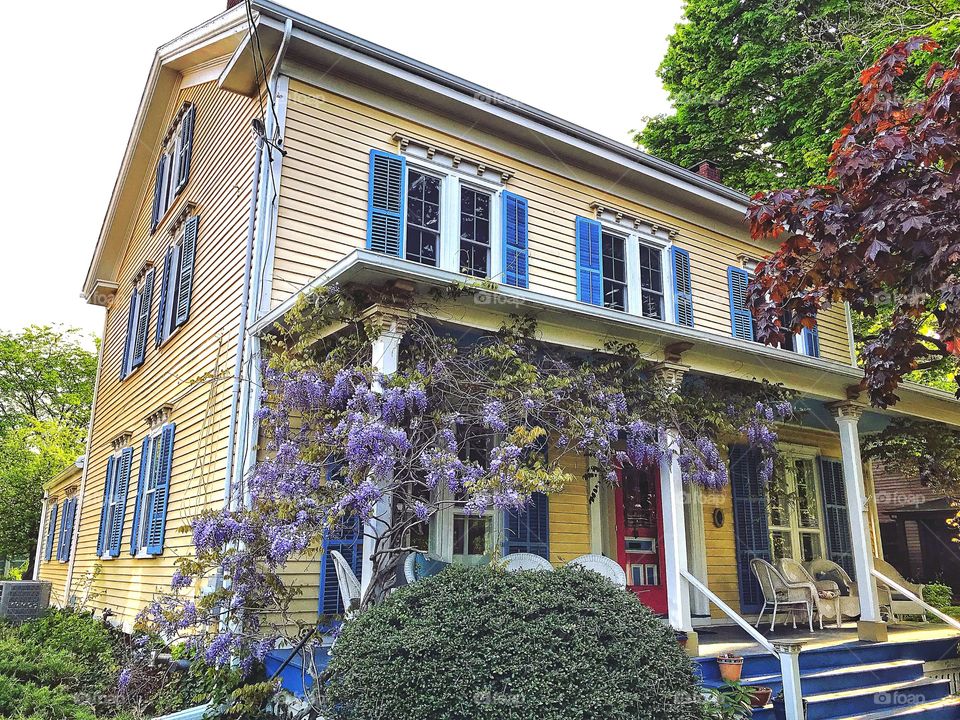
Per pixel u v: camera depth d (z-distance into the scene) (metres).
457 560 7.55
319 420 6.16
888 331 6.74
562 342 7.05
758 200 6.76
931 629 10.02
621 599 4.95
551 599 4.72
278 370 6.34
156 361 10.85
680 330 7.34
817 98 17.41
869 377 6.79
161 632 6.97
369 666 4.36
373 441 5.53
